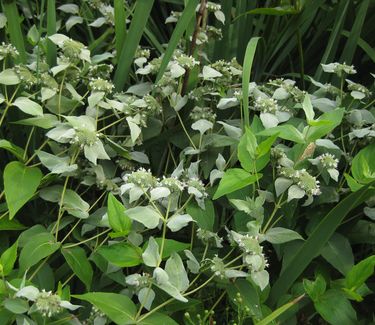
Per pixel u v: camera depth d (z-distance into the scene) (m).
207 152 0.70
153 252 0.56
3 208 0.65
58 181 0.69
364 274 0.60
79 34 0.91
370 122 0.71
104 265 0.62
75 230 0.65
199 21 0.73
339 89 0.77
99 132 0.68
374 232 0.68
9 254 0.57
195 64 0.71
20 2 0.86
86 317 0.62
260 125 0.66
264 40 0.83
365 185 0.58
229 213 0.71
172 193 0.61
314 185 0.61
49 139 0.69
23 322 0.54
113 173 0.68
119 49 0.73
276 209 0.62
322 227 0.60
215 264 0.59
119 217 0.58
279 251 0.65
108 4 0.83
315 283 0.61
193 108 0.73
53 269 0.68
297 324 0.67
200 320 0.60
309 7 0.80
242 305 0.60
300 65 0.89
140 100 0.68
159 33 0.90
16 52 0.69
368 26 0.87
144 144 0.72
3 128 0.75
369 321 0.68
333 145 0.63
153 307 0.60
